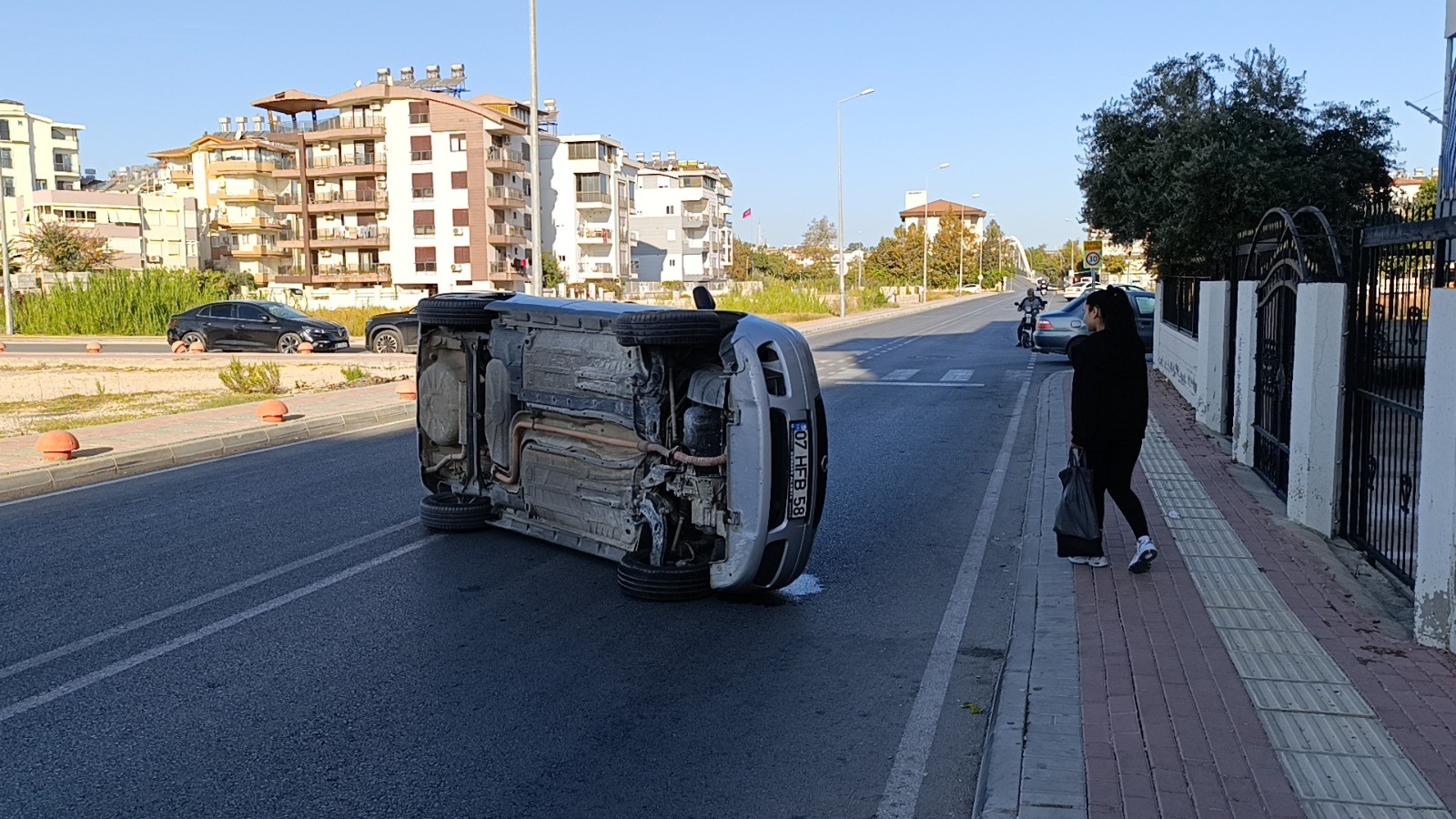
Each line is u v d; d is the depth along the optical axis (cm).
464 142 8212
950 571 741
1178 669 503
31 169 10800
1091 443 674
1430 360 531
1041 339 2456
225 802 411
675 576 656
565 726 482
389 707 504
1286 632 555
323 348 2966
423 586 703
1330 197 1711
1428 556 530
